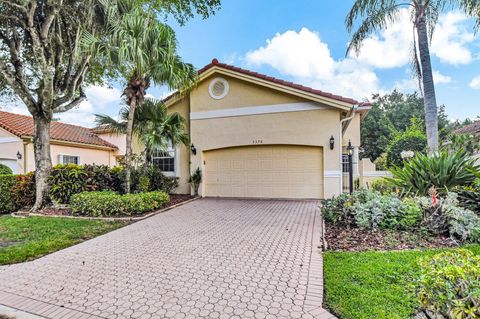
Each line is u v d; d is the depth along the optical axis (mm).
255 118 11930
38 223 7625
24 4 8281
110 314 3168
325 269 4152
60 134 17562
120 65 8359
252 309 3193
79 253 5270
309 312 3094
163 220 7938
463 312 1938
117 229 7035
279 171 11820
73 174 9766
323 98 10789
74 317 3137
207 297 3486
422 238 5516
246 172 12219
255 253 5078
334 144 10969
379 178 13391
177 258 4898
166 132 10672
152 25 8305
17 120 16766
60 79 10555
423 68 11273
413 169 7852
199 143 12656
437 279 2193
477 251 4668
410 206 6078
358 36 12211
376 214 6129
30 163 15125
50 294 3676
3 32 9281
